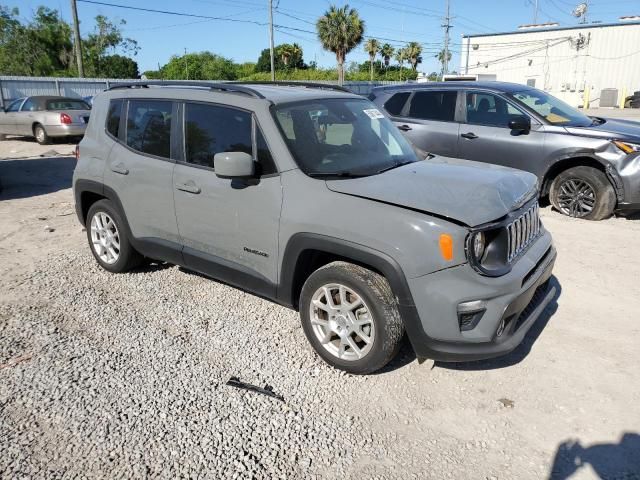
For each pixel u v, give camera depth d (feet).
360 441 9.68
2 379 11.50
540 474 8.89
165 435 9.78
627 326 13.73
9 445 9.52
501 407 10.59
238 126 12.86
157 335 13.42
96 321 14.17
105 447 9.48
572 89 148.87
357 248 10.66
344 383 11.37
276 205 11.90
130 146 15.52
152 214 14.99
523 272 10.80
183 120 14.07
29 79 79.20
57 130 51.78
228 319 14.25
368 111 14.74
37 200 28.53
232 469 8.98
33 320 14.21
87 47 161.79
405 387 11.23
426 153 15.03
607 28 140.26
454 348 10.26
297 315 14.47
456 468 9.04
